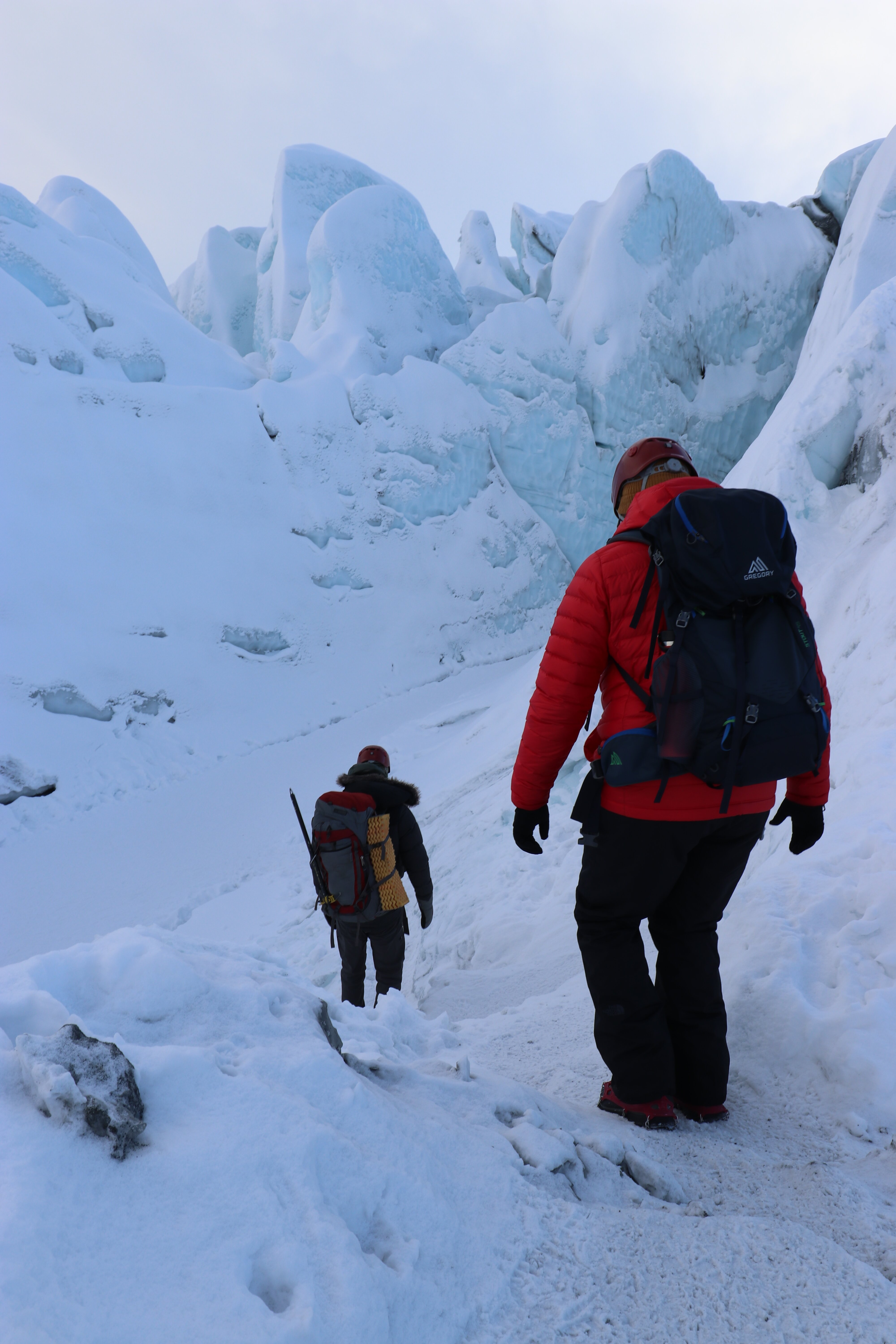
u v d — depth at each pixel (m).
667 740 1.45
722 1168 1.54
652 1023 1.71
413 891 6.50
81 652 14.34
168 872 10.27
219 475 17.80
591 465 24.78
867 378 7.42
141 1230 0.88
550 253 33.69
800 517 7.30
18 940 8.70
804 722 1.46
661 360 25.36
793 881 2.53
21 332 16.44
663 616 1.49
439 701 17.47
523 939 4.46
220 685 15.69
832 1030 1.93
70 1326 0.75
